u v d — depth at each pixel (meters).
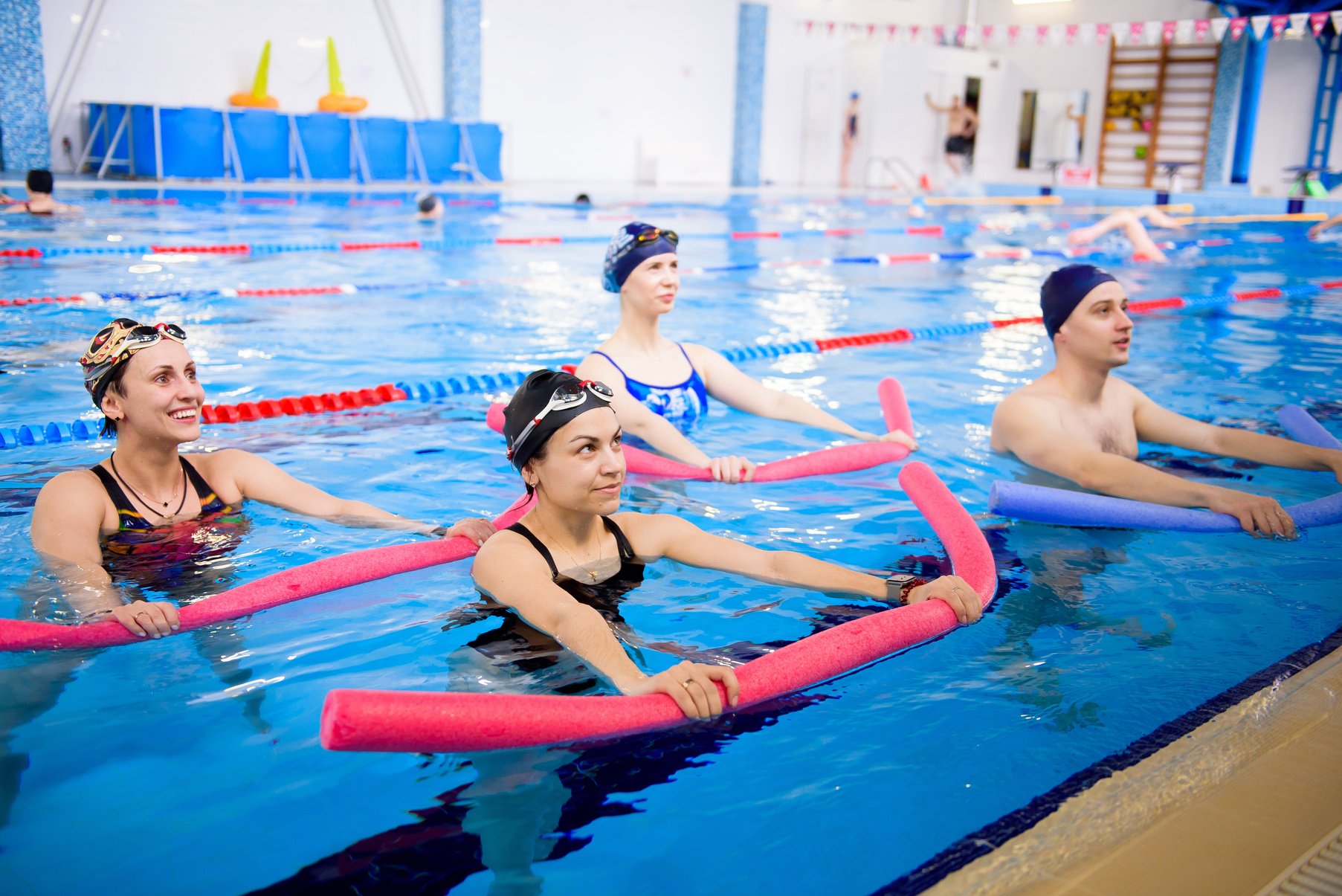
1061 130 22.92
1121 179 22.42
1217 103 20.41
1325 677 1.84
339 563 2.23
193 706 1.71
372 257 8.43
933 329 5.80
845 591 2.20
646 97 20.23
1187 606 2.18
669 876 1.30
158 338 2.44
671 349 3.83
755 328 5.83
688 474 3.06
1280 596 2.23
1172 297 7.04
